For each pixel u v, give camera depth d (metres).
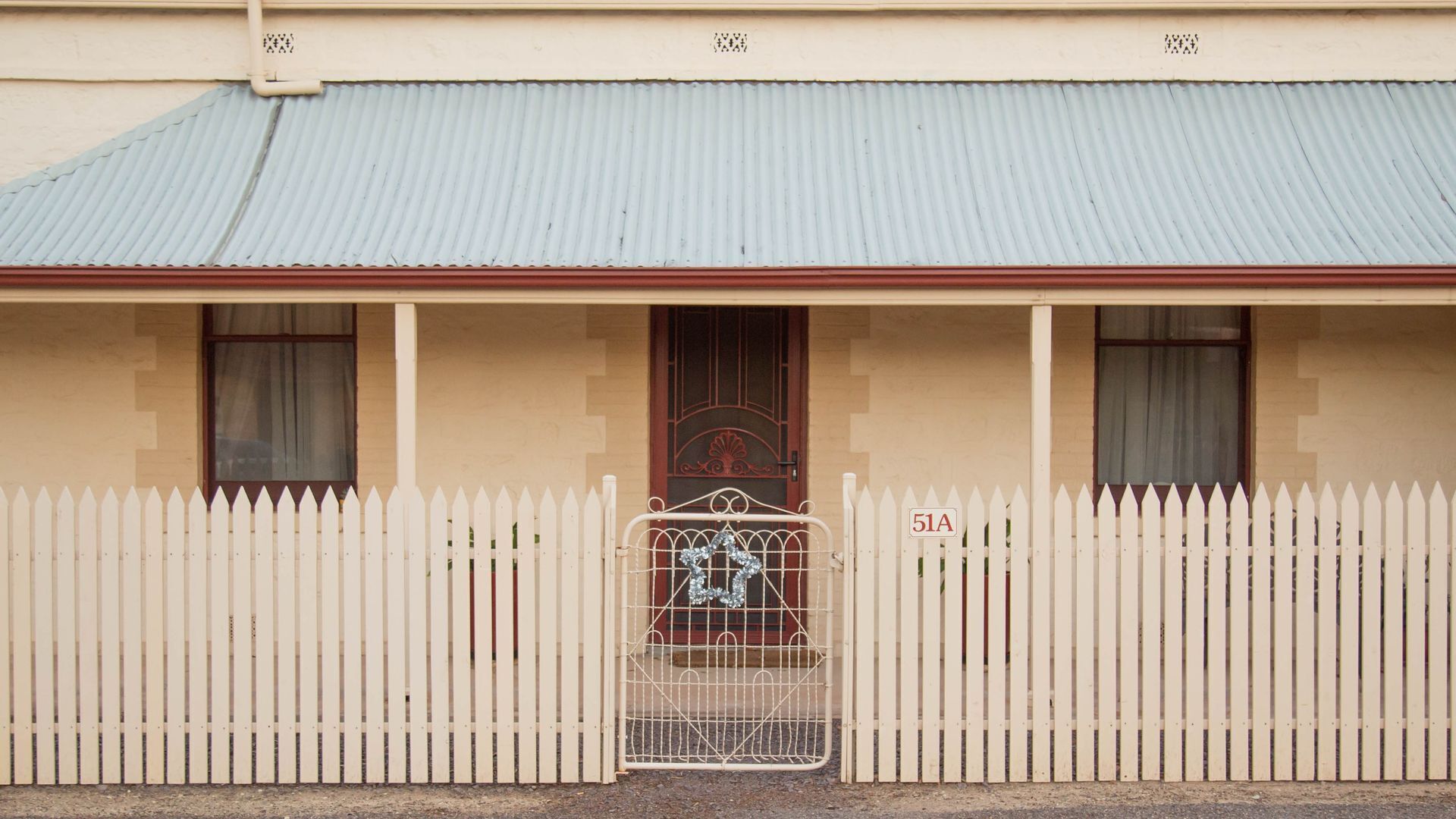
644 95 9.57
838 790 6.02
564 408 9.02
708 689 7.22
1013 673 6.03
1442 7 9.55
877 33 9.73
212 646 5.96
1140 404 9.30
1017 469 9.04
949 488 9.03
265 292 7.56
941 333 9.02
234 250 7.79
